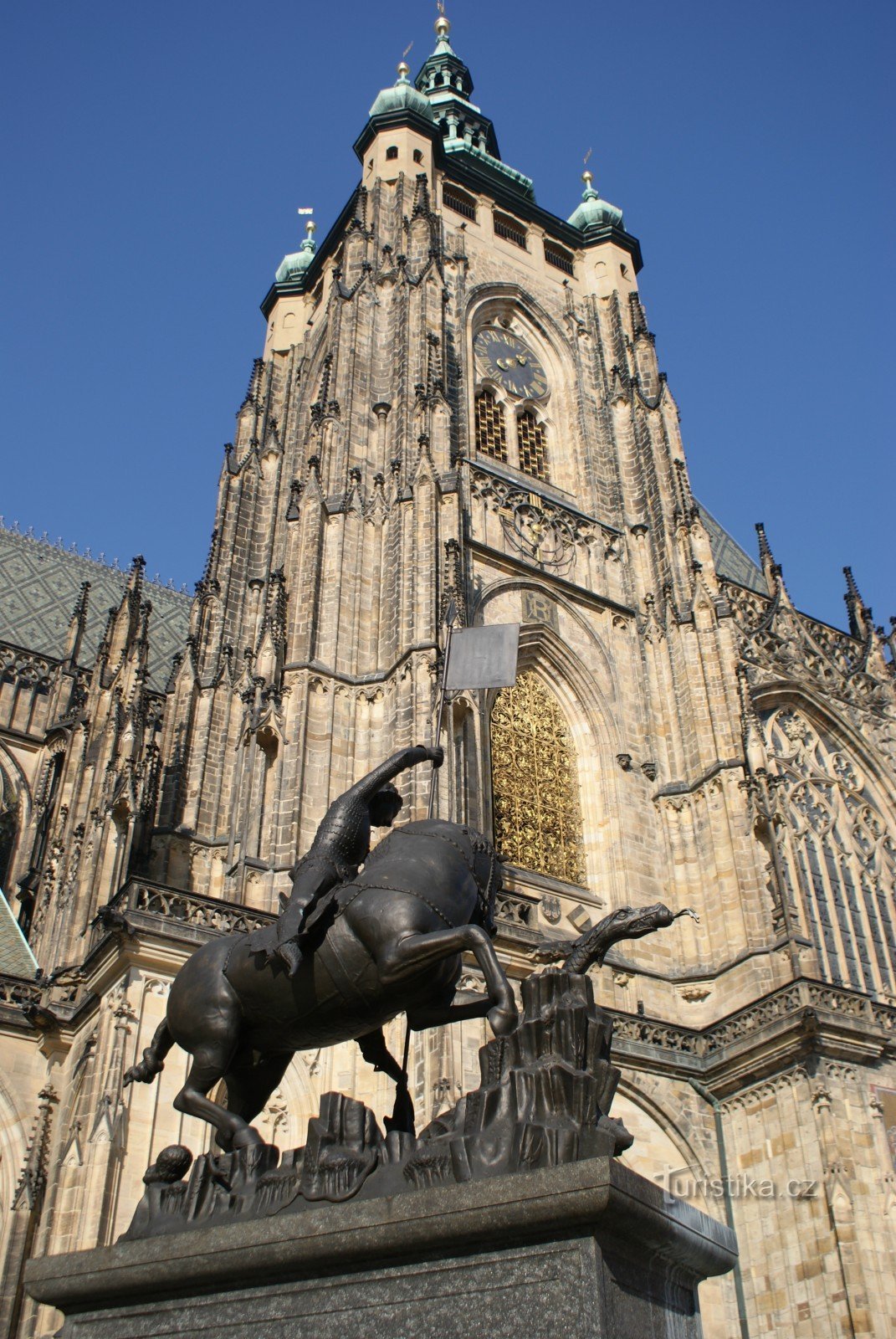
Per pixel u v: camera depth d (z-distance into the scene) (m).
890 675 98.12
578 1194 14.05
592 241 112.06
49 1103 55.94
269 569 86.00
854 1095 60.72
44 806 85.19
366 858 20.80
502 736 76.81
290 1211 16.44
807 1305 55.59
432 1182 15.53
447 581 68.81
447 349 92.81
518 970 55.19
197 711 75.25
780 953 67.12
